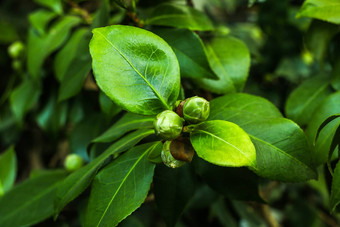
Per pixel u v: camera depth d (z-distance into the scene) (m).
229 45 0.49
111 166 0.39
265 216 0.74
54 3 0.58
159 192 0.45
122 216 0.37
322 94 0.48
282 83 0.71
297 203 0.82
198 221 0.73
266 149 0.37
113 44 0.36
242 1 0.80
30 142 0.93
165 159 0.36
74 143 0.58
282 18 0.64
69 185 0.40
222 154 0.33
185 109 0.35
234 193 0.47
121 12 0.57
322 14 0.42
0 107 0.78
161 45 0.37
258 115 0.39
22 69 0.70
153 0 0.52
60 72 0.56
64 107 0.65
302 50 0.71
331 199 0.35
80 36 0.57
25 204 0.50
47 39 0.57
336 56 0.49
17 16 1.05
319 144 0.40
